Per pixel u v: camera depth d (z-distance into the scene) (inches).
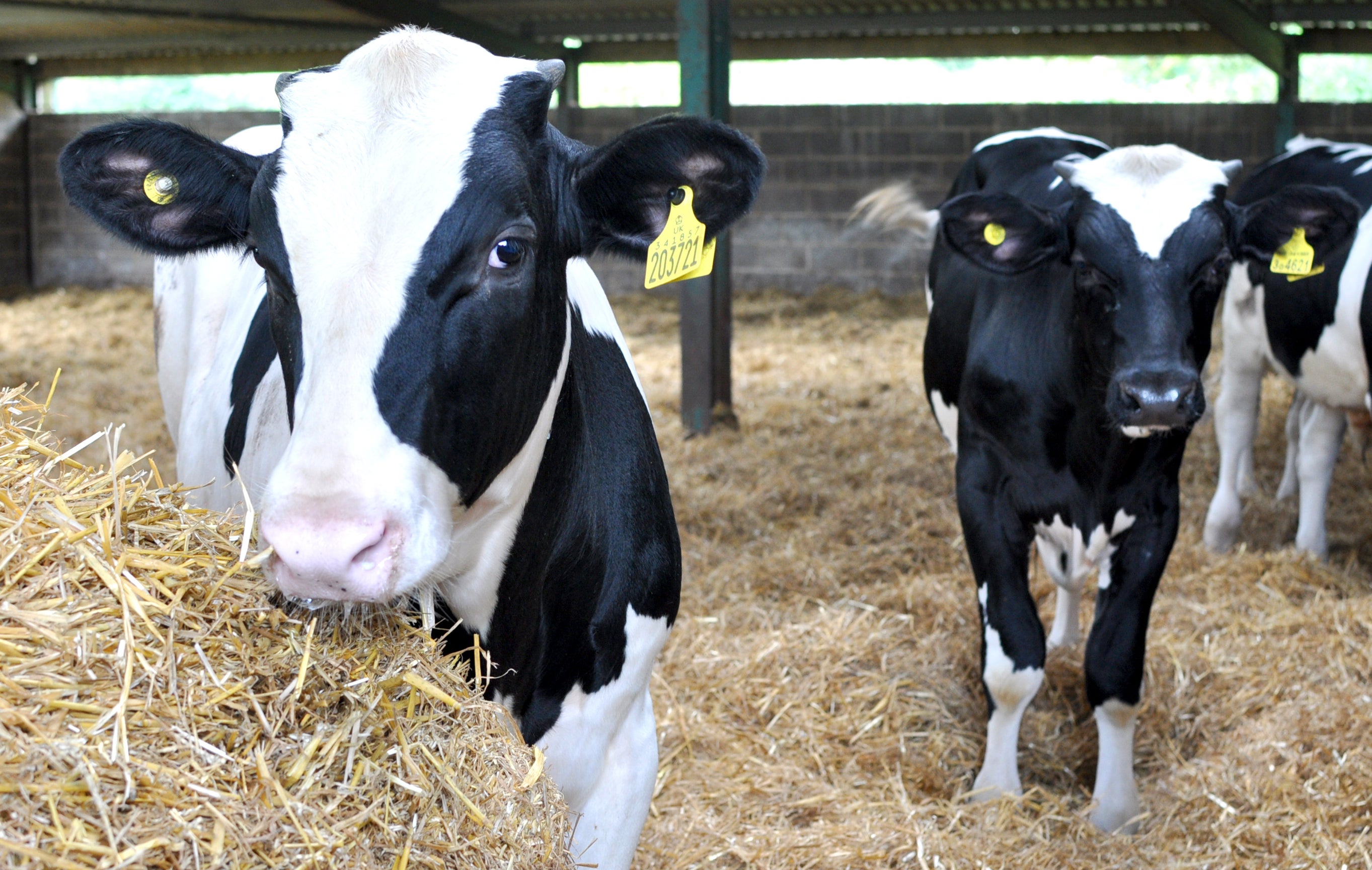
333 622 59.9
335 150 59.4
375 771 55.9
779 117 549.3
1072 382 124.8
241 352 98.8
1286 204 126.2
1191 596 176.6
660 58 577.0
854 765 135.7
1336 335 178.1
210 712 52.0
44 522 55.1
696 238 73.5
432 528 58.3
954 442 156.7
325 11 492.7
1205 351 127.2
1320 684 145.9
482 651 72.3
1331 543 207.9
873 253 544.1
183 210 71.4
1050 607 171.9
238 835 48.4
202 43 584.7
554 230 69.4
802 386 348.5
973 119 529.7
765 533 217.2
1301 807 123.2
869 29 528.7
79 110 900.0
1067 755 142.9
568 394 75.1
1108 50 528.7
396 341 57.6
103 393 332.8
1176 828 124.0
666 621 87.9
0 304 567.5
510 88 64.4
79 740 47.4
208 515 62.6
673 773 130.6
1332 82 879.7
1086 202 123.5
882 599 177.6
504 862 60.3
